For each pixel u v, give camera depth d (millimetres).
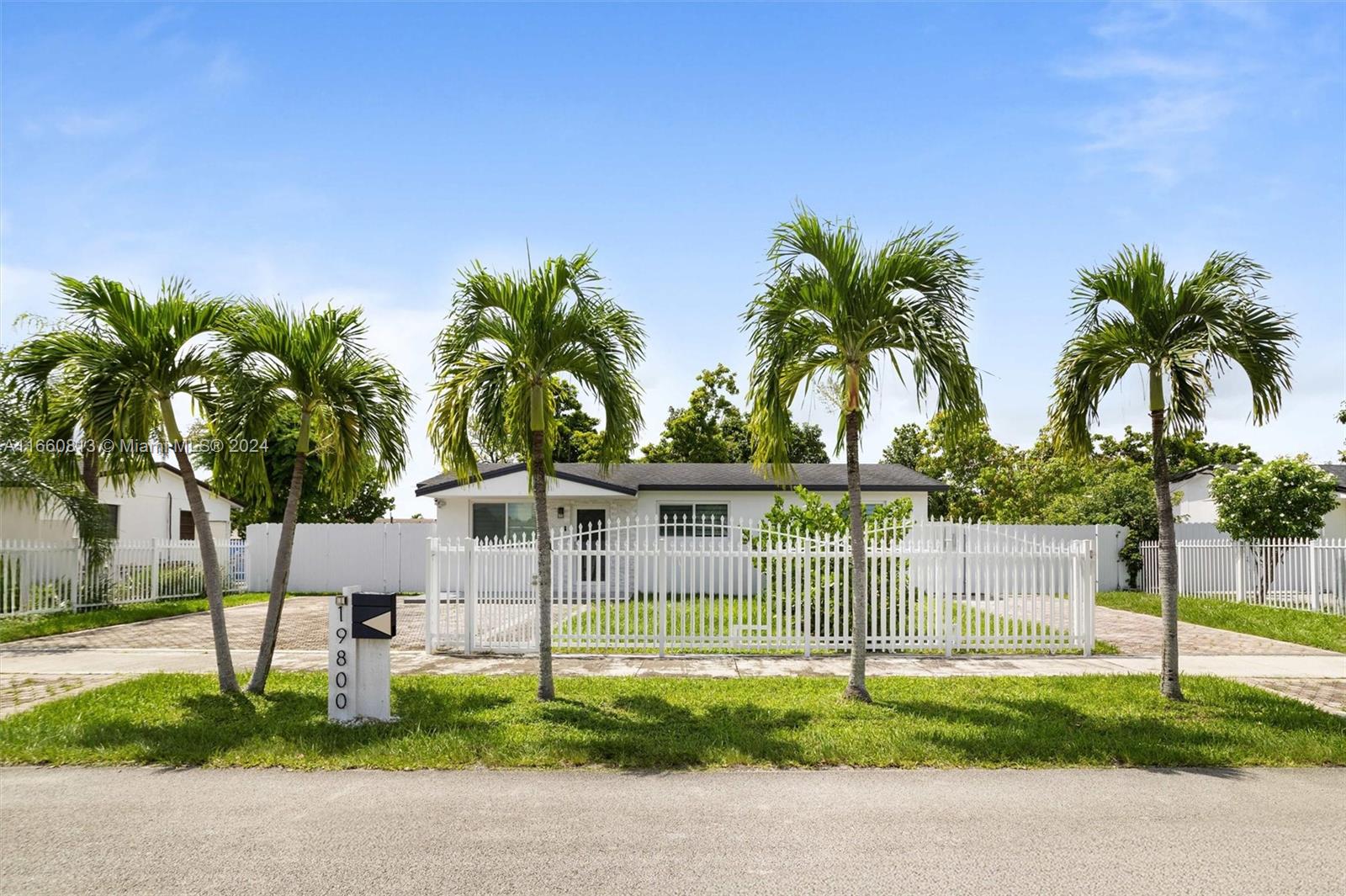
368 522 42344
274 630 10000
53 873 4934
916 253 9328
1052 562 13148
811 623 13672
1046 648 13117
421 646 14062
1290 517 21297
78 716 8617
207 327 9484
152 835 5562
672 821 5816
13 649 13672
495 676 10977
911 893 4676
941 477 35344
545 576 9625
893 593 13070
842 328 9453
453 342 9602
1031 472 34000
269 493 10570
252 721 8438
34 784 6668
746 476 25109
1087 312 9992
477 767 7102
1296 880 4840
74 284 9047
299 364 9797
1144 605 20609
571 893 4672
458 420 10172
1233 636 15188
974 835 5562
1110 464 37844
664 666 11906
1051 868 5012
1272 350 9273
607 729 8109
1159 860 5137
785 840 5461
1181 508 29562
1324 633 14992
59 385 9398
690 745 7500
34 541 20938
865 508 14641
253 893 4668
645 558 13008
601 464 10188
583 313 9633
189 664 12141
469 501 24391
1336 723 8375
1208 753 7309
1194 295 9234
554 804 6172
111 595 19703
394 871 4973
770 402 10000
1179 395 10250
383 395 10508
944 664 12125
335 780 6777
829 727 8203
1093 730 8070
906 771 6996
